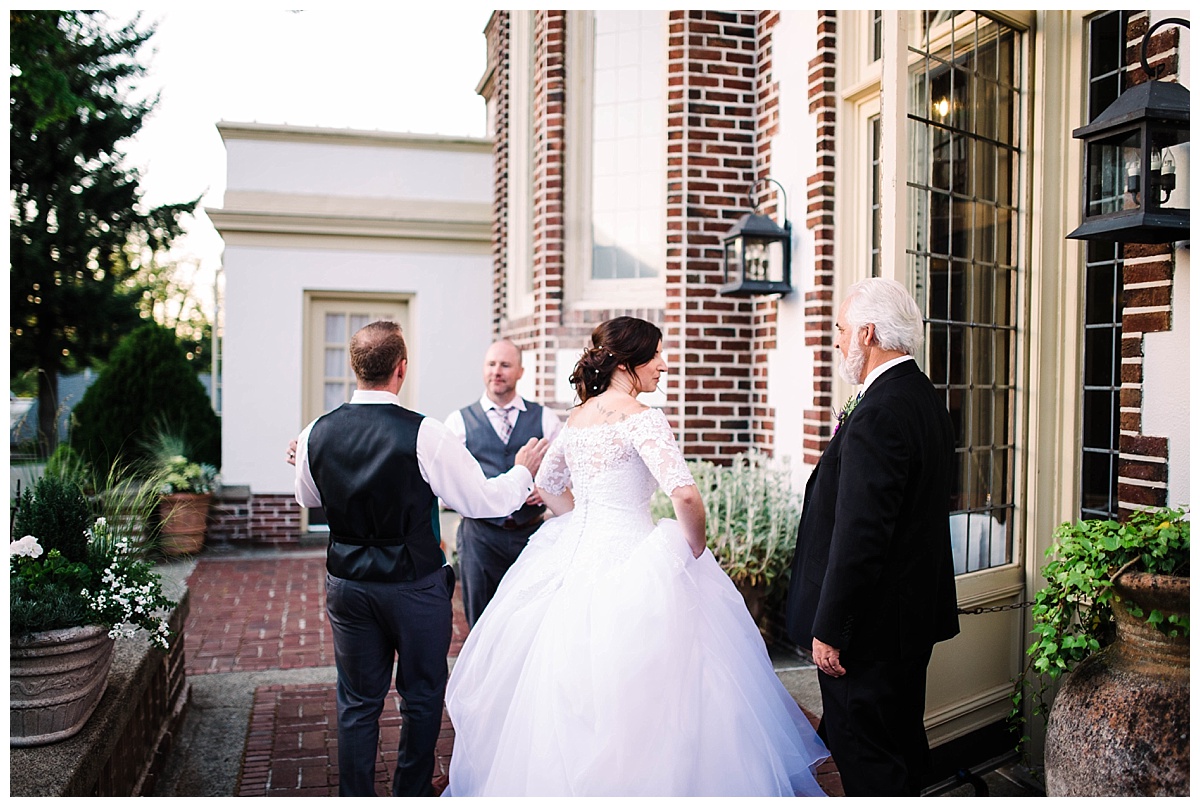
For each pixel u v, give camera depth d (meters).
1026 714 3.34
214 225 8.45
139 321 15.31
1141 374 2.87
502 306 7.56
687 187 5.38
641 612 2.41
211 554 7.97
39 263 14.05
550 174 5.96
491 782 2.47
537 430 4.05
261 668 4.63
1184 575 2.29
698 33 5.36
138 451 8.27
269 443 8.56
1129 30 3.01
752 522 4.62
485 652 2.78
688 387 5.39
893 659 2.38
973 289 3.30
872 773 2.36
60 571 2.61
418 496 2.76
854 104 4.64
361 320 9.04
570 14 5.98
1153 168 2.58
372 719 2.77
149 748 3.21
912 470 2.37
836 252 4.64
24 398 14.84
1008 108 3.40
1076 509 3.35
